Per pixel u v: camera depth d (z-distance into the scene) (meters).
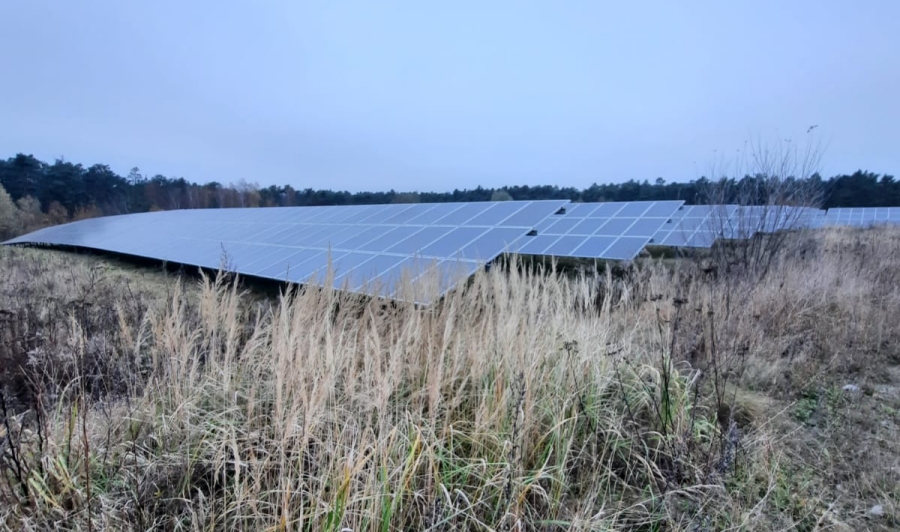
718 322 4.40
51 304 6.24
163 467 2.33
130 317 4.90
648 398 3.08
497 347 3.13
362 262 7.93
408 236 9.77
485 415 2.54
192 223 19.59
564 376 3.05
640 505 2.35
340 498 1.89
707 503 2.27
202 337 3.62
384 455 2.00
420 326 3.23
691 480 2.48
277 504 1.95
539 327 3.40
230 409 2.51
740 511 2.25
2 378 3.36
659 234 12.05
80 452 2.38
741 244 7.72
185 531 2.06
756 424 3.11
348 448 2.13
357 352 2.97
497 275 4.22
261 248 11.48
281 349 2.43
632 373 3.36
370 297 3.98
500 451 2.41
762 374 3.82
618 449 2.79
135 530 1.94
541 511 2.27
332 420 2.32
